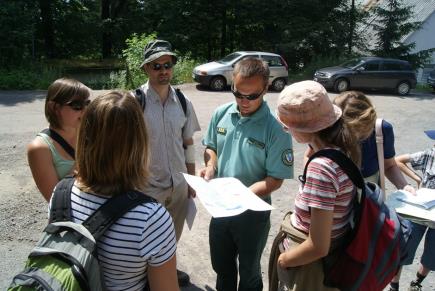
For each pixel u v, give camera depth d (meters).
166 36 24.39
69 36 28.28
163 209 1.42
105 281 1.38
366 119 2.37
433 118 11.75
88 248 1.32
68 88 2.30
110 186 1.43
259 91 2.43
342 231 1.77
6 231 4.16
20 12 17.31
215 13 25.05
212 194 2.21
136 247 1.34
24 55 17.44
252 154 2.53
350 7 23.83
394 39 22.95
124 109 1.40
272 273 2.10
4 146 7.13
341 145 1.76
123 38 27.55
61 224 1.38
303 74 20.88
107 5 28.11
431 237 3.05
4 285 3.28
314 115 1.74
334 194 1.67
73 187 1.49
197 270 3.70
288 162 2.46
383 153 2.67
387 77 16.98
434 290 3.47
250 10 24.03
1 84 14.48
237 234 2.61
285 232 1.95
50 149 2.32
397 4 22.95
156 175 2.99
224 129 2.69
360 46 23.64
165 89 3.01
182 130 3.15
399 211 2.39
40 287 1.27
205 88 15.87
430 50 23.27
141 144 1.45
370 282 1.76
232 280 2.88
